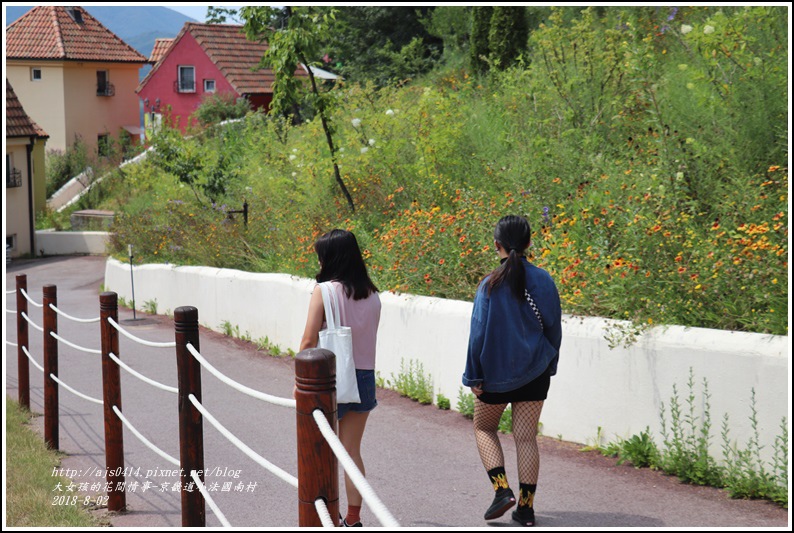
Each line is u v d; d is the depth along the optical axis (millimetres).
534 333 7742
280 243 19703
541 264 11672
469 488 9008
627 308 9859
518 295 7699
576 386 10023
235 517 8695
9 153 43688
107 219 42281
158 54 68250
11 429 12289
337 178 19062
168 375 15484
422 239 13258
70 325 21703
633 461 9211
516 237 7863
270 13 18766
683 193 12539
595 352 9773
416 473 9531
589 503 8336
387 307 13148
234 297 18641
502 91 23141
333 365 4945
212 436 11578
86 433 12422
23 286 13562
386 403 12398
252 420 12242
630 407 9422
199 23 59500
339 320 7660
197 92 59250
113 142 62094
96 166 54188
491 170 17031
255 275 17844
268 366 15812
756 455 8305
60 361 17094
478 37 30297
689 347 8828
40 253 44844
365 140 19969
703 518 7816
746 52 15305
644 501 8289
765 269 9227
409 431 11039
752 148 13797
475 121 20734
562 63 19922
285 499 9164
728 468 8547
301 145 23484
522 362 7684
